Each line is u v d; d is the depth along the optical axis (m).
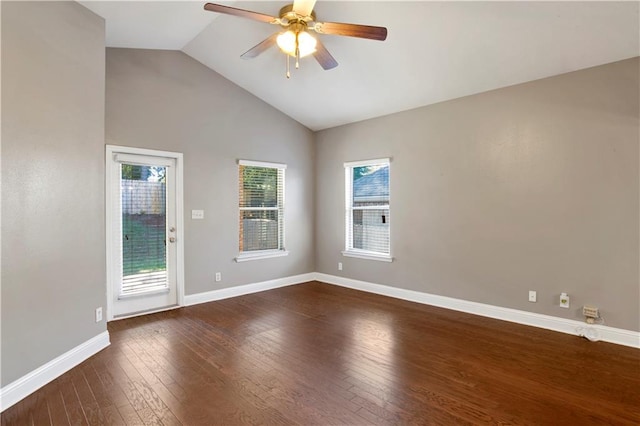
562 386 2.40
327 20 3.28
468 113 4.03
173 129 4.22
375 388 2.38
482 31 3.03
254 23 3.52
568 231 3.35
